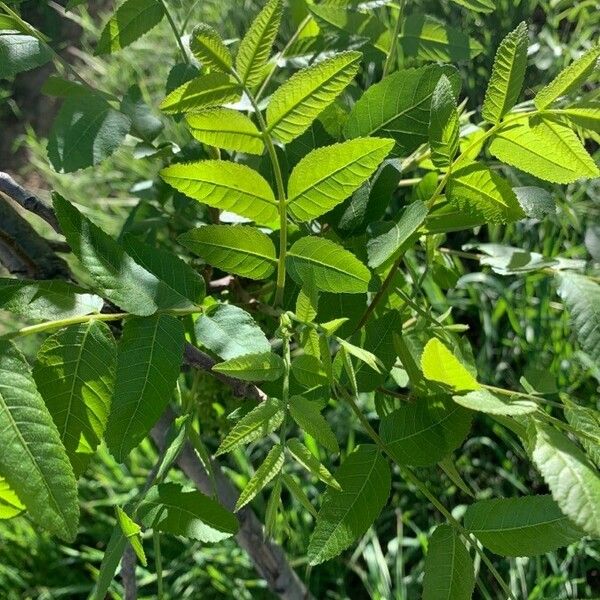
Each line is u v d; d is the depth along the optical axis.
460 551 0.31
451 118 0.32
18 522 1.04
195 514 0.31
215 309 0.31
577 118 0.30
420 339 0.39
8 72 0.35
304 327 0.31
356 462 0.32
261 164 0.40
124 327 0.29
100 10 1.52
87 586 1.03
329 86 0.29
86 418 0.28
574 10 1.09
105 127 0.36
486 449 1.06
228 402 0.52
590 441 0.30
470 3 0.43
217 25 1.34
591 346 0.39
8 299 0.29
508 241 1.07
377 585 0.96
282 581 0.66
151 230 0.52
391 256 0.33
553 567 0.93
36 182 1.43
